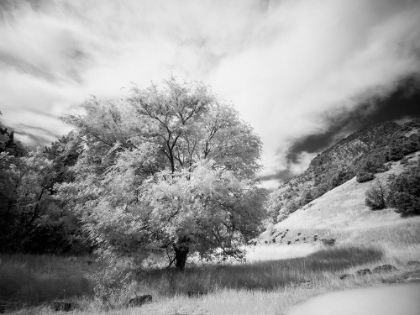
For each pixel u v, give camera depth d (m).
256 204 11.37
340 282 7.72
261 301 6.18
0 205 13.44
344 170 72.75
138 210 9.61
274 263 13.06
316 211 44.97
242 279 9.25
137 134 12.73
